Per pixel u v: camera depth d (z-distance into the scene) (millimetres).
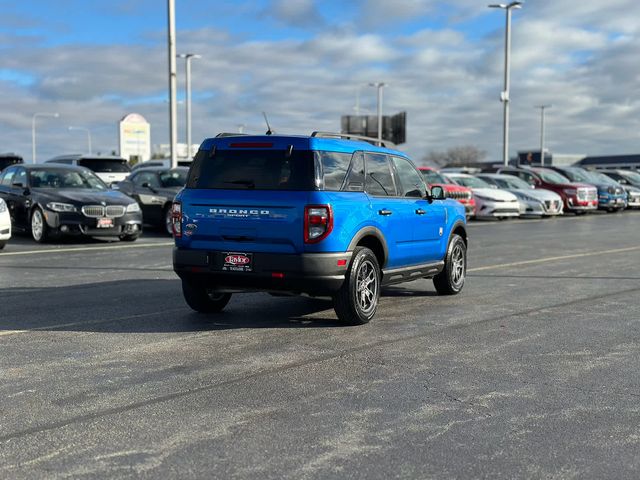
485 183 26656
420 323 7270
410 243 7996
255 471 3623
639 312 7867
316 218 6566
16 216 15922
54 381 5164
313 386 5074
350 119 77125
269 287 6820
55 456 3797
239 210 6801
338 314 7047
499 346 6285
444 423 4328
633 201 32188
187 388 5012
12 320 7316
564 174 31797
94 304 8234
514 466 3697
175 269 7152
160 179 17906
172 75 23797
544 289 9500
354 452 3873
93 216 14766
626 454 3863
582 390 5000
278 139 6828
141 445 3957
